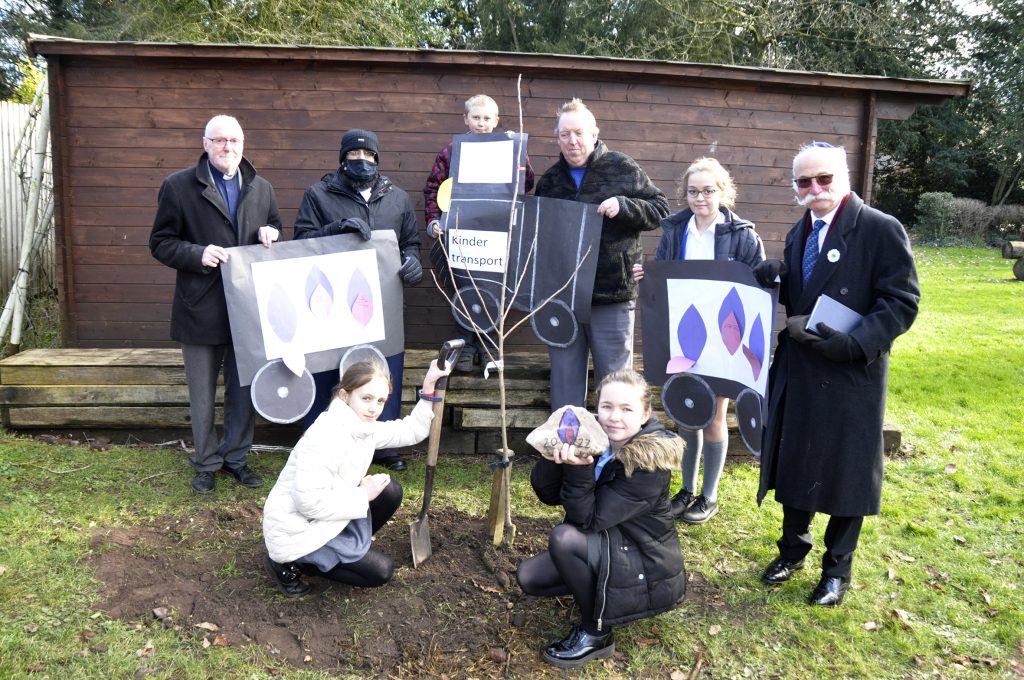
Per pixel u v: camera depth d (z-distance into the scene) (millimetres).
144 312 5551
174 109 5395
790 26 15859
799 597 3420
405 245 4527
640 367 5449
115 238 5473
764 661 2992
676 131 5609
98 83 5336
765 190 5723
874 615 3316
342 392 3139
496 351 5012
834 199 3113
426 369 5082
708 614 3275
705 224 3910
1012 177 26219
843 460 3137
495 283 4250
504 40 19781
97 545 3561
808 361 3195
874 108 5633
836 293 3137
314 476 3004
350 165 4273
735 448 5230
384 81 5453
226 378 4324
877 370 3129
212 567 3443
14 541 3527
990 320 10430
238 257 4000
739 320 3633
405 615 3117
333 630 3020
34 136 7570
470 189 4203
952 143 25766
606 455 2973
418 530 3482
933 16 22719
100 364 4949
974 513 4406
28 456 4641
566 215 4062
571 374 4273
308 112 5461
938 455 5316
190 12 13477
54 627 2904
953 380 7238
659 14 16922
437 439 3486
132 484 4348
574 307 4137
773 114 5656
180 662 2771
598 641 2922
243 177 4117
